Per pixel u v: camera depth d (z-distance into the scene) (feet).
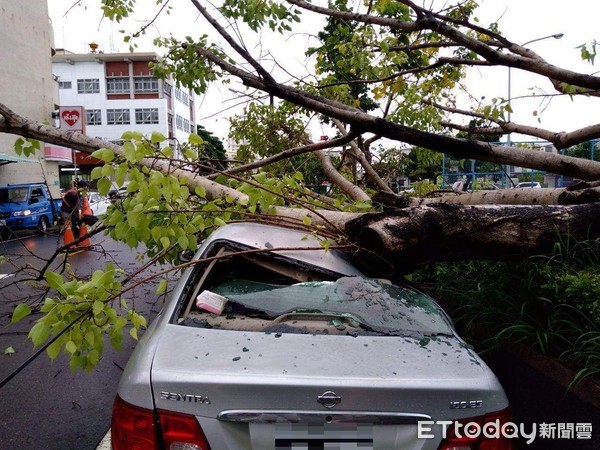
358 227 10.91
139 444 5.94
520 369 11.03
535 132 15.37
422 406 6.11
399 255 11.01
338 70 22.03
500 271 13.26
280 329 7.76
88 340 8.18
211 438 5.83
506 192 14.42
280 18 16.83
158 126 173.27
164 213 10.01
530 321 11.55
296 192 13.93
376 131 13.17
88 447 10.46
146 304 20.98
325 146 15.03
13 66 73.87
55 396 12.98
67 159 85.61
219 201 11.45
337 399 5.94
